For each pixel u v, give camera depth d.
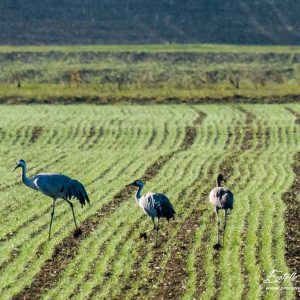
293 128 183.88
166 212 92.25
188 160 147.00
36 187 97.50
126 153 156.00
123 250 88.94
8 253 88.81
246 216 102.44
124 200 114.12
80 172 136.50
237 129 183.12
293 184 125.19
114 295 75.00
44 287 78.06
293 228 96.75
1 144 168.12
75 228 98.62
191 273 80.56
